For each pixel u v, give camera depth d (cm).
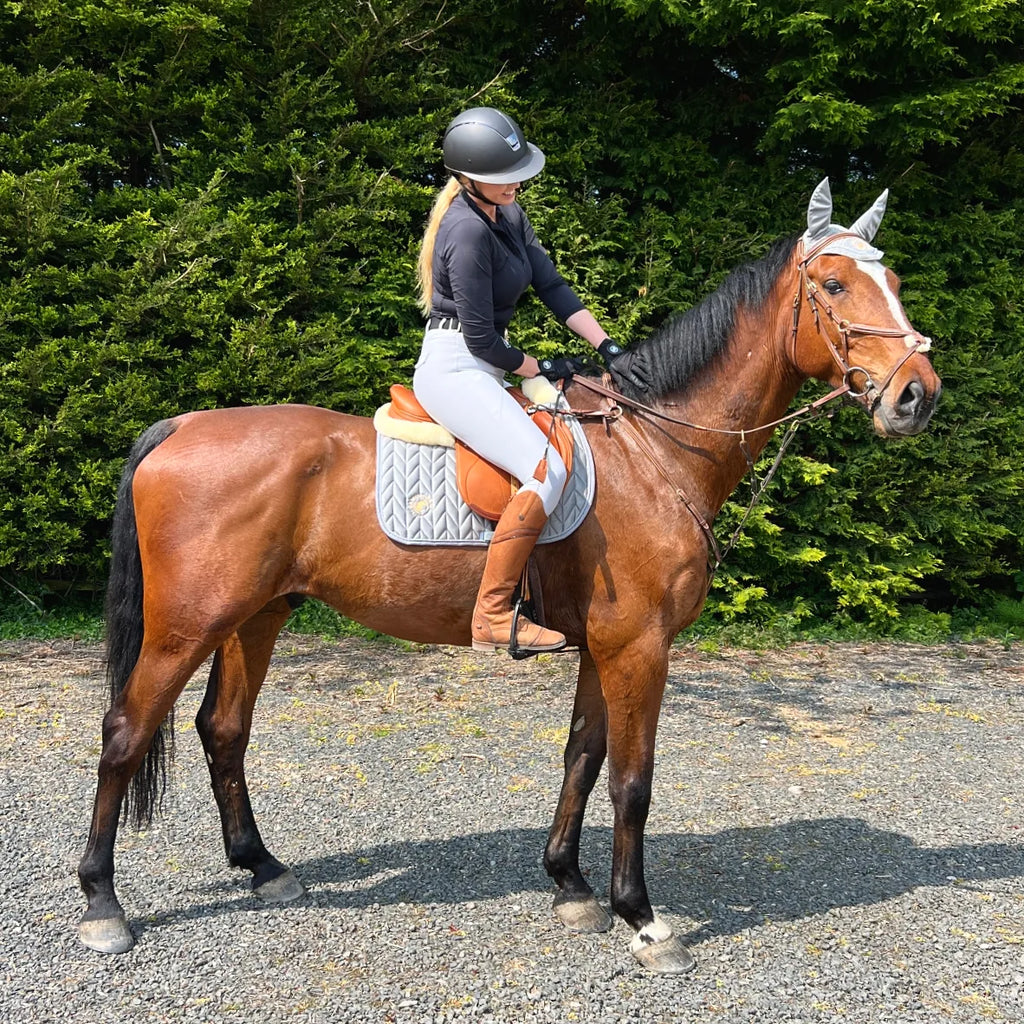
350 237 622
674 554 243
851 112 604
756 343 253
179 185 632
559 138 677
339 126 647
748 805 360
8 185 563
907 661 606
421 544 244
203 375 589
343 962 241
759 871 301
